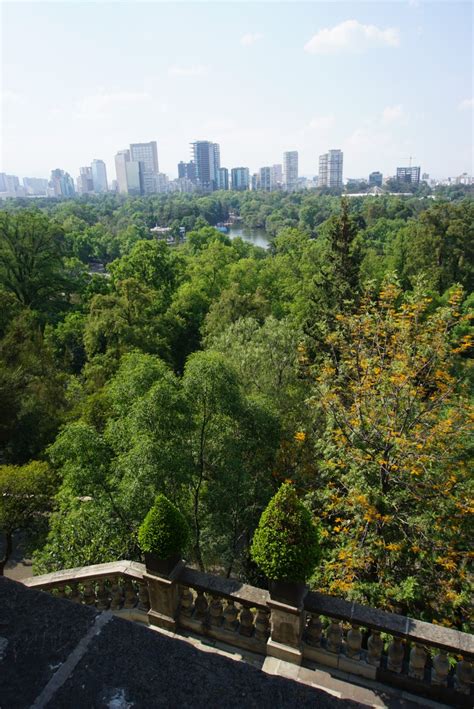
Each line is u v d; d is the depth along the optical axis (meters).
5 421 20.55
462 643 5.18
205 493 13.28
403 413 11.38
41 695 1.84
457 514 10.34
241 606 6.16
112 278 46.28
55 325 39.91
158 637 2.10
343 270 26.03
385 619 5.50
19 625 2.13
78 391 24.33
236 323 24.36
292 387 19.33
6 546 17.27
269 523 5.59
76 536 11.95
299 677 5.69
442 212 49.75
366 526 10.38
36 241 39.66
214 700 1.87
